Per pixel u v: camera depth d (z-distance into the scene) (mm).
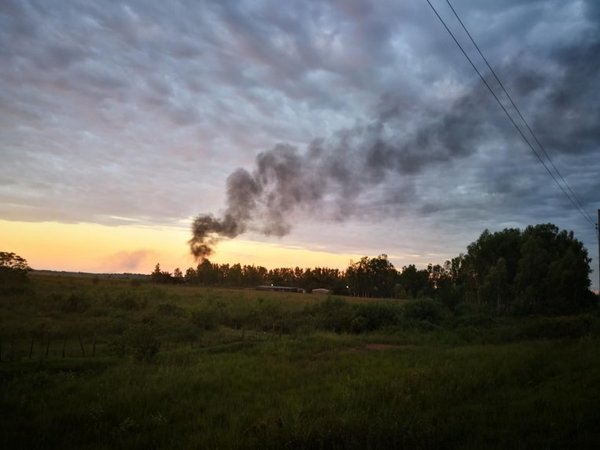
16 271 45500
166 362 16594
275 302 52125
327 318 36594
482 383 11734
